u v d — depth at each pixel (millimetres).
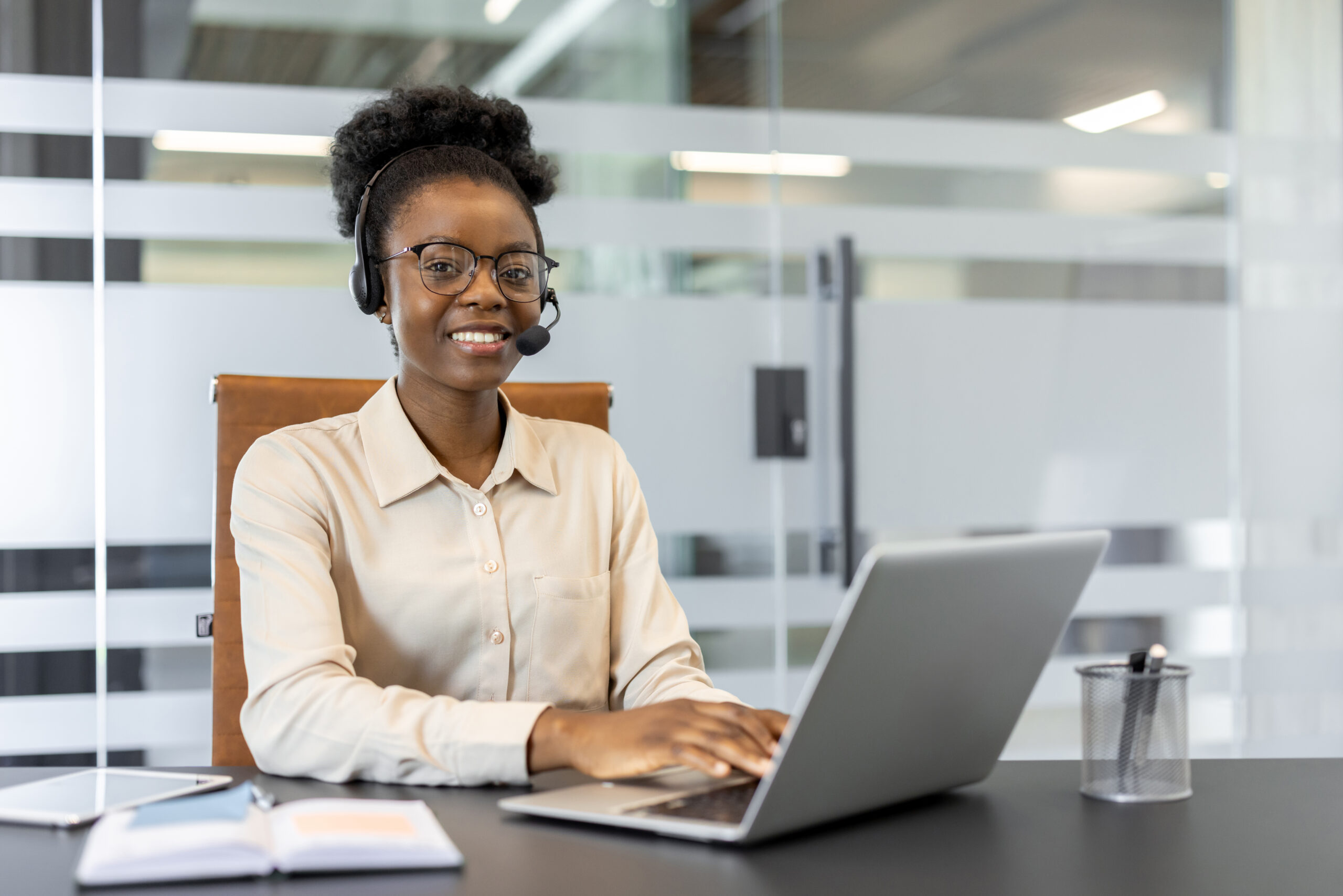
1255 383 3223
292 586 1146
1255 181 3219
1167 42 3166
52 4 2518
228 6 2607
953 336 3025
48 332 2529
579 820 847
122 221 2557
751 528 2898
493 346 1254
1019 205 3066
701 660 1356
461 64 2725
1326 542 3266
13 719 2510
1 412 2510
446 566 1263
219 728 1453
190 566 2598
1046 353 3088
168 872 711
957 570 794
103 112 2543
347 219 1445
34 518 2523
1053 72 3092
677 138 2854
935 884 720
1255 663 3221
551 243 2781
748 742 908
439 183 1274
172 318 2586
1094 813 898
